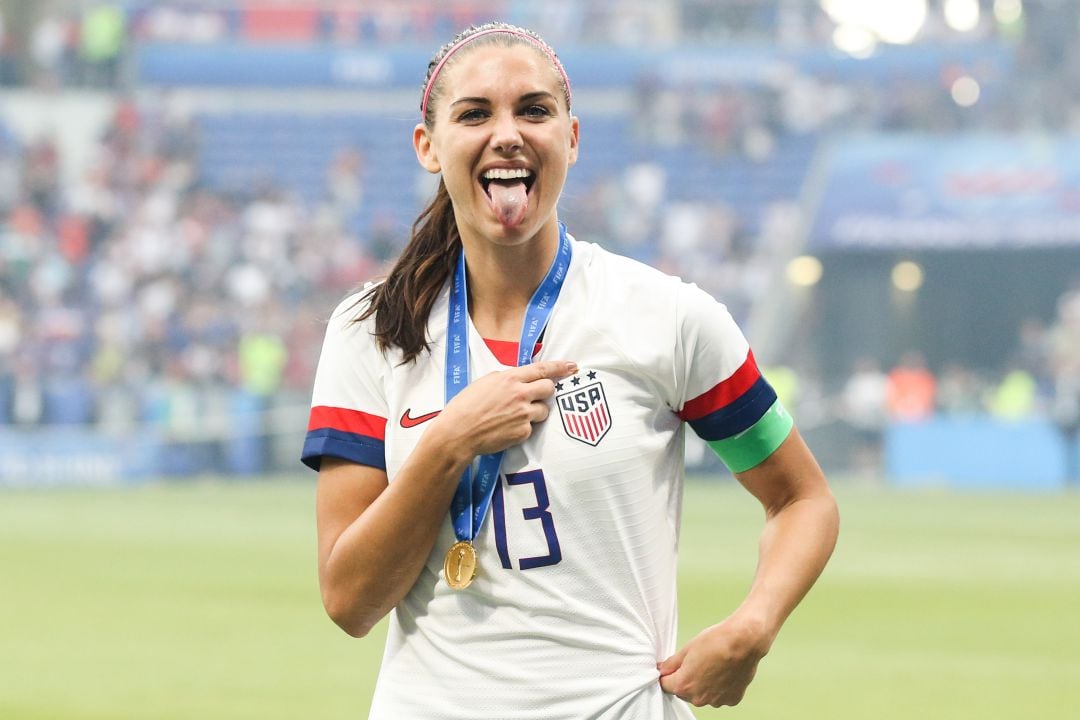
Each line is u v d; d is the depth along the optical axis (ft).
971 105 144.05
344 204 140.46
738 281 133.90
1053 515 83.82
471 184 11.98
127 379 119.85
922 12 149.79
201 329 123.95
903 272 135.23
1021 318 135.44
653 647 12.17
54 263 127.65
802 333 136.26
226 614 44.32
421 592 12.28
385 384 12.44
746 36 152.56
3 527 73.00
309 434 12.60
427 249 12.57
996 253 134.00
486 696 11.89
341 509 12.53
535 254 12.37
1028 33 148.97
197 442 113.80
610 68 144.36
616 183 139.33
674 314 12.15
